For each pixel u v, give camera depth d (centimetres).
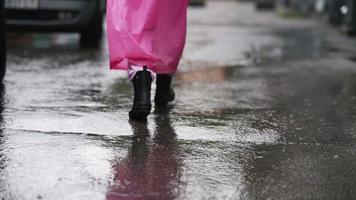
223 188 363
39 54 972
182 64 925
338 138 488
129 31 497
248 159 423
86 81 721
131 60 502
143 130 491
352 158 432
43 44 1127
